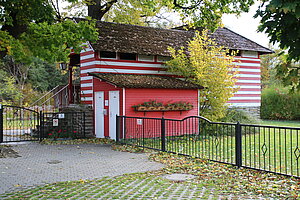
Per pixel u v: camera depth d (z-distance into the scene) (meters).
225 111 18.50
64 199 6.43
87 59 17.53
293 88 5.25
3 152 12.34
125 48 16.98
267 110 29.80
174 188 7.11
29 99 34.28
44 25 12.41
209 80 16.95
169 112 16.22
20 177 8.40
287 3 4.62
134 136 15.23
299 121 27.08
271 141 15.05
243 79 21.31
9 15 12.77
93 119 17.44
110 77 15.88
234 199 6.23
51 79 45.84
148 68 18.12
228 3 18.17
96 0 24.34
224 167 9.11
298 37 5.02
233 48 20.44
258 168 8.57
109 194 6.73
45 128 16.91
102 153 12.14
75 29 13.11
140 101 15.45
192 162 10.00
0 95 33.56
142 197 6.48
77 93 20.83
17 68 37.97
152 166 9.60
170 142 14.73
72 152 12.42
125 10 25.06
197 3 19.11
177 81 17.31
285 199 6.14
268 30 5.33
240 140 9.02
